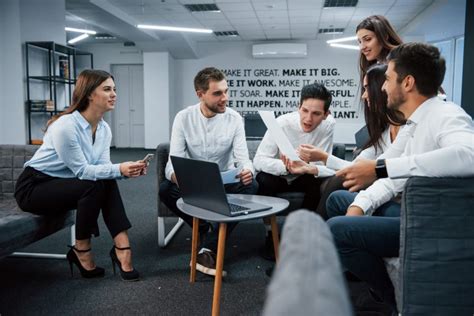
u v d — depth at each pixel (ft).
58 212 6.14
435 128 3.46
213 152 7.07
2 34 16.58
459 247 3.07
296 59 30.89
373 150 5.52
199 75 6.63
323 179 6.78
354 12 22.27
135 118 32.45
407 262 3.14
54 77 17.26
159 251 7.38
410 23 24.50
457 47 25.89
